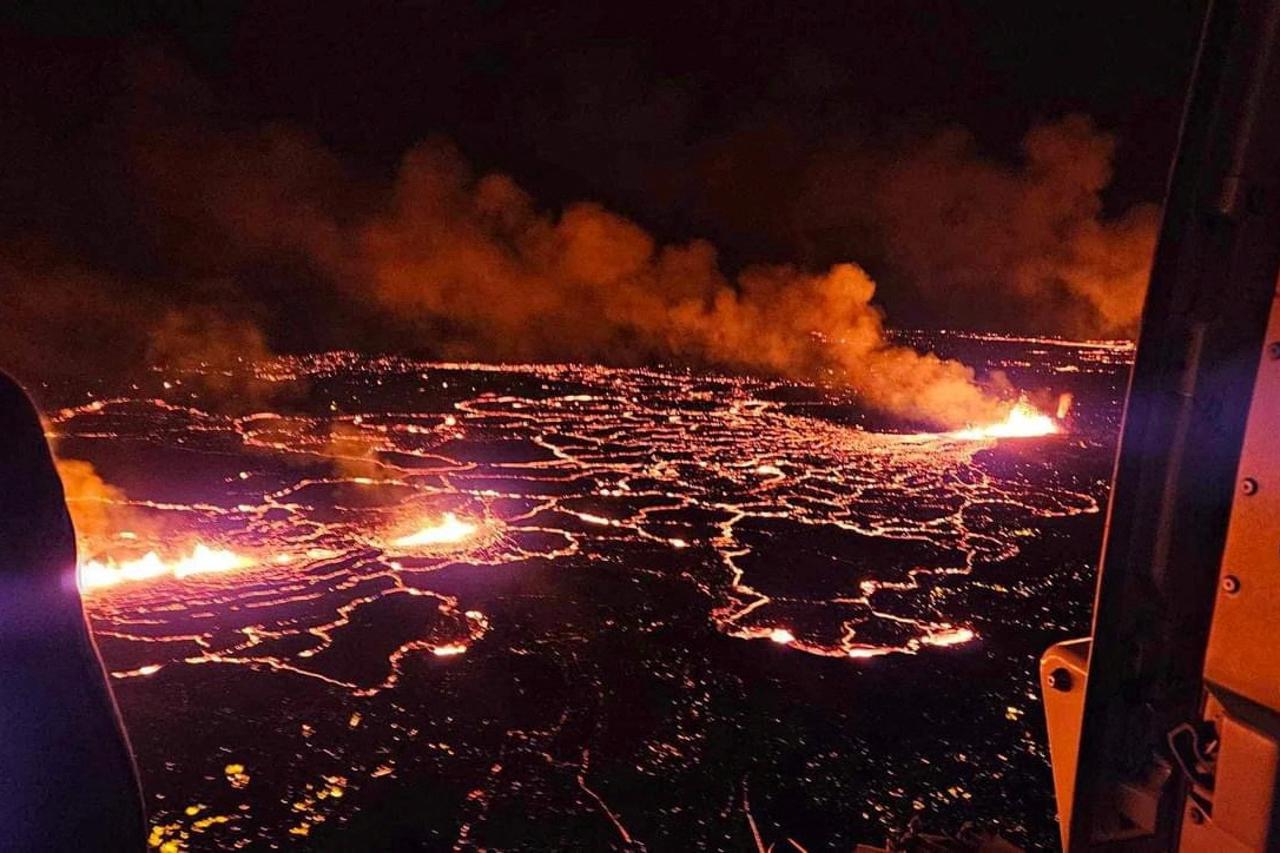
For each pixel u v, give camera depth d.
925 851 2.78
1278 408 1.34
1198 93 1.39
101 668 1.14
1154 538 1.46
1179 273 1.42
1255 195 1.36
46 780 1.04
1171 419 1.44
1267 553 1.35
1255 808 1.35
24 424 1.08
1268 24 1.34
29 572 1.05
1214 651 1.42
